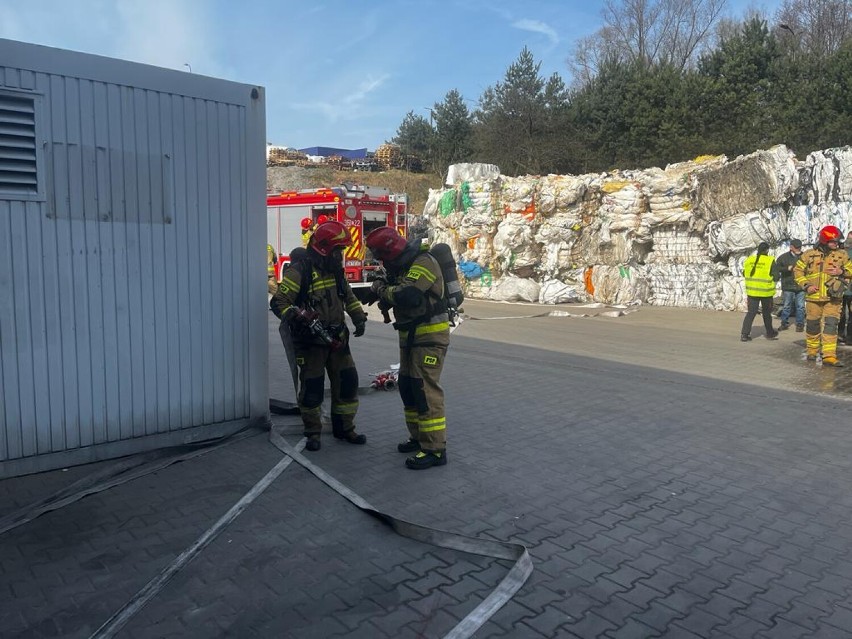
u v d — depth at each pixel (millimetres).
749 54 29781
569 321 14961
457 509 4434
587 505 4543
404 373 5250
